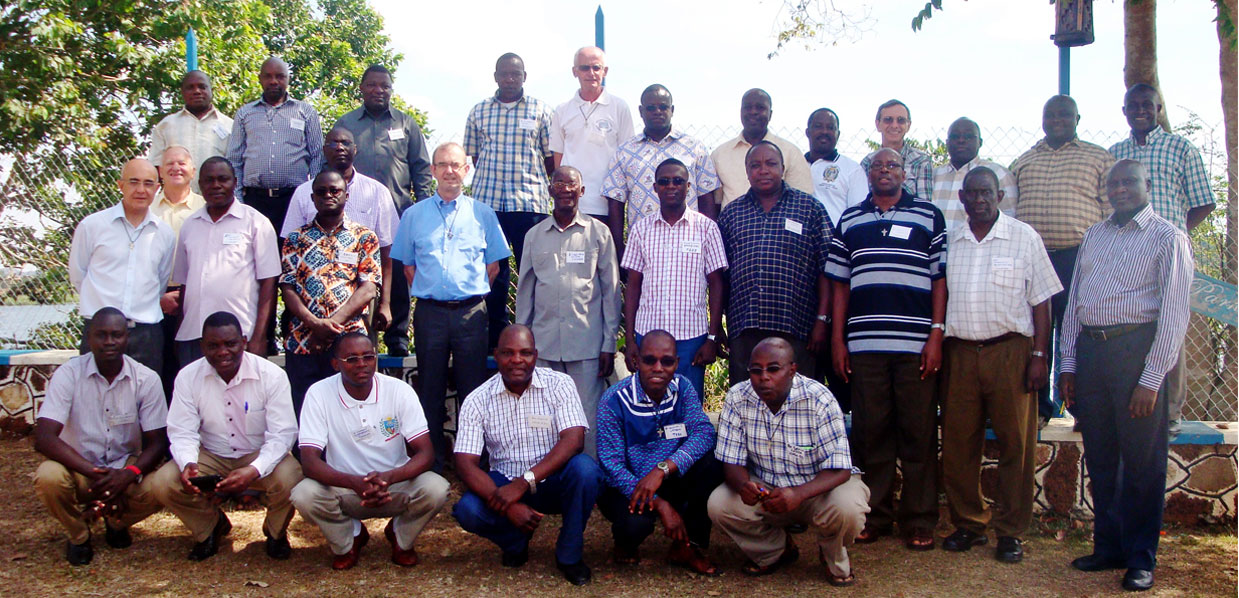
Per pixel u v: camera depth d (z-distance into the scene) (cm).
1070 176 494
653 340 404
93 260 477
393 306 582
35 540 446
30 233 668
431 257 497
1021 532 426
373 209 541
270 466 412
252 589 391
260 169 571
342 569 414
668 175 469
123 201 484
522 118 564
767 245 464
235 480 396
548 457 402
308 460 401
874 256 437
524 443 418
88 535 420
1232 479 475
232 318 420
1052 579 405
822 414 396
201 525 421
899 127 542
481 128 569
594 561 430
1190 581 401
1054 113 499
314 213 531
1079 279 416
